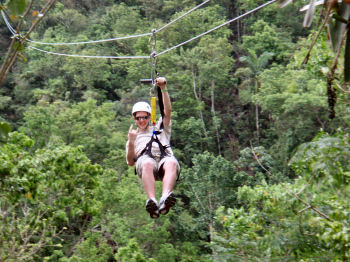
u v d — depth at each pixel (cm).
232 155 4075
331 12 238
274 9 4994
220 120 4231
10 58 318
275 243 637
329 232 571
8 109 4775
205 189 2653
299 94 3331
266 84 3584
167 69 4494
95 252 1930
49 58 4934
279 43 4553
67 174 1207
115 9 5778
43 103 3934
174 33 4841
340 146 473
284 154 3244
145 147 454
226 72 4366
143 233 2148
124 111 4291
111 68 5181
